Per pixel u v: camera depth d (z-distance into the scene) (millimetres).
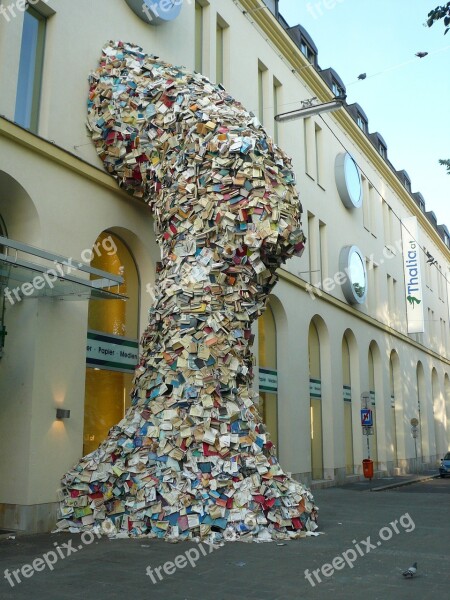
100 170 11484
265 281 10680
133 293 12750
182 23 14812
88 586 6258
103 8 12273
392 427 29375
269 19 19203
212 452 9242
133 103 11312
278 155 10672
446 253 48281
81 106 11438
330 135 24422
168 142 10883
